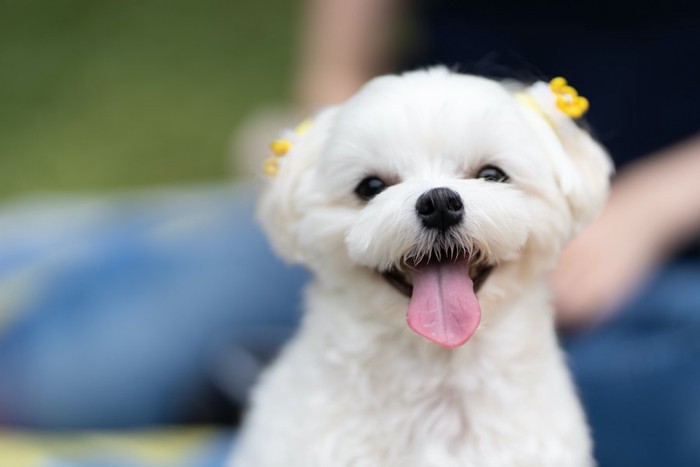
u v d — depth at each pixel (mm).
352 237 3016
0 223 7457
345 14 6469
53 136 10867
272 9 12969
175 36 12594
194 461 4863
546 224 3170
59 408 5844
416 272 3047
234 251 6324
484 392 3213
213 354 5953
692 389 4734
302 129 3449
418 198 2916
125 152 10625
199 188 9164
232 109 11219
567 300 4543
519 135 3125
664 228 4785
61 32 12695
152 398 5914
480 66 4977
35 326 5977
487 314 3166
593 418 4812
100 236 6652
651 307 4957
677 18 5727
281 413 3275
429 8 6094
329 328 3301
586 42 5785
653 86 5777
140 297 6086
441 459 3160
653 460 4754
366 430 3193
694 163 5000
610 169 3479
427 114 3074
